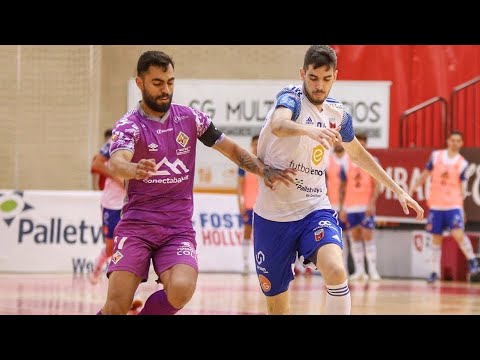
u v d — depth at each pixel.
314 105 11.58
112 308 10.66
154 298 10.95
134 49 39.09
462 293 24.77
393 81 39.28
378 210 32.81
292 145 11.61
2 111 38.09
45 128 38.41
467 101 38.94
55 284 25.08
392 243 33.44
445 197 30.17
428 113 39.25
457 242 31.78
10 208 31.12
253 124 37.91
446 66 39.06
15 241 31.05
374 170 12.38
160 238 10.95
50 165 38.41
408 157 32.38
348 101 38.00
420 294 24.06
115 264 10.84
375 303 20.53
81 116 38.62
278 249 11.99
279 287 12.33
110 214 21.27
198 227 32.81
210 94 37.97
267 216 11.98
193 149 11.23
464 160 30.28
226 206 33.38
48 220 31.31
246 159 11.52
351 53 39.28
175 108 11.21
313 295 22.69
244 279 28.91
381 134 38.03
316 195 11.91
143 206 10.99
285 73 39.62
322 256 11.28
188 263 10.71
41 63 38.38
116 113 39.12
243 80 37.97
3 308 17.47
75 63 38.59
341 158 31.94
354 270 33.53
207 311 17.42
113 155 10.54
